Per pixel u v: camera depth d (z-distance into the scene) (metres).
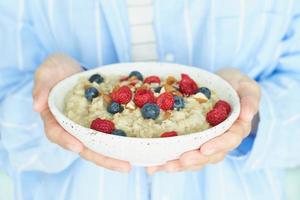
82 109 0.40
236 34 0.52
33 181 0.53
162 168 0.40
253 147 0.48
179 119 0.38
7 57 0.53
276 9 0.51
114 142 0.34
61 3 0.51
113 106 0.38
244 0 0.51
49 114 0.42
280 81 0.52
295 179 0.53
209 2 0.51
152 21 0.52
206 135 0.35
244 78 0.46
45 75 0.46
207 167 0.51
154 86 0.43
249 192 0.51
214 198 0.51
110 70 0.47
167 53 0.53
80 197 0.50
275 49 0.53
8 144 0.51
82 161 0.50
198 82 0.46
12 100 0.51
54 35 0.53
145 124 0.37
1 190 0.54
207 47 0.53
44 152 0.50
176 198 0.51
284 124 0.49
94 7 0.51
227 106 0.40
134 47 0.53
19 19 0.52
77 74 0.45
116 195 0.50
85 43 0.53
